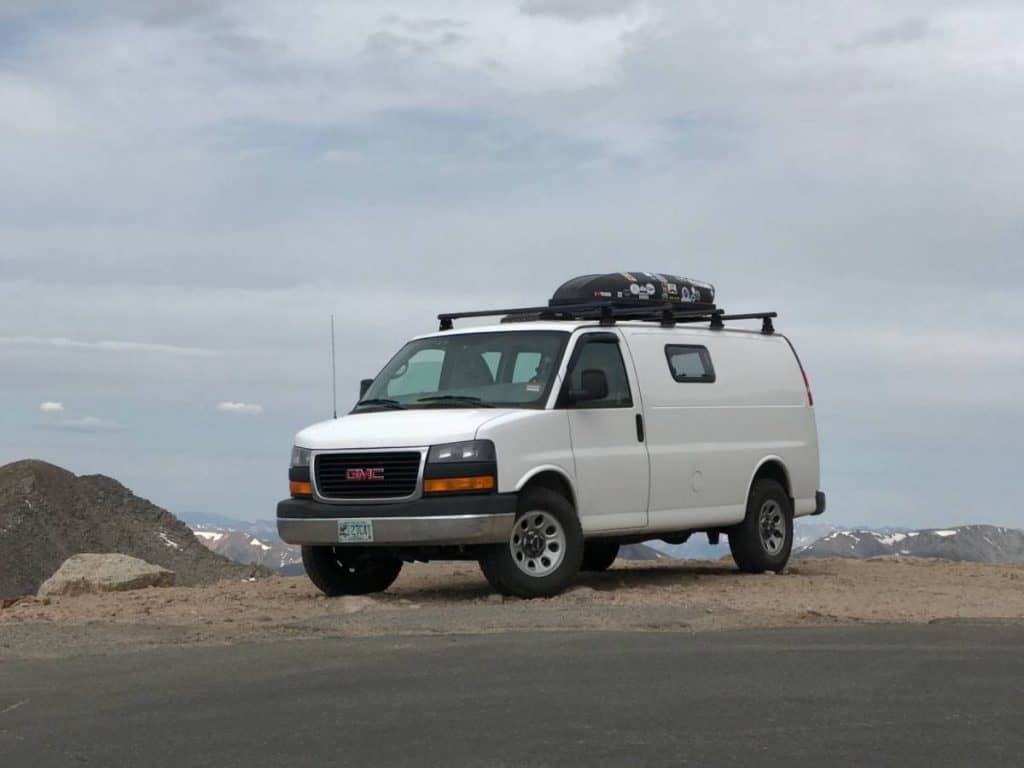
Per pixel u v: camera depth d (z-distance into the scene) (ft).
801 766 20.66
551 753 21.43
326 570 46.37
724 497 50.39
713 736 22.57
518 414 43.32
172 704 25.71
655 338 48.83
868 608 41.57
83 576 53.62
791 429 54.03
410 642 33.19
